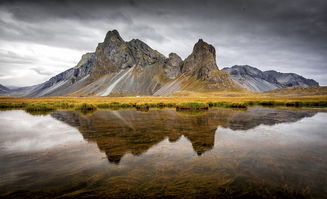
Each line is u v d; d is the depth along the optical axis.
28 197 4.87
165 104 42.88
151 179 5.85
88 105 34.78
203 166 6.89
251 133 12.84
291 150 8.88
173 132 13.15
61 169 6.68
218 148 9.26
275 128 14.78
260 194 4.98
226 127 15.16
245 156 7.99
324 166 6.86
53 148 9.33
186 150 8.90
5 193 5.06
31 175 6.18
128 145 9.81
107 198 4.82
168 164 7.10
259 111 29.00
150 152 8.61
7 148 9.38
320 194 4.98
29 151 8.86
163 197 4.84
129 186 5.42
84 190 5.21
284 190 5.18
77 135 12.29
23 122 18.23
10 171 6.51
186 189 5.24
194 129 14.30
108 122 17.98
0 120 19.67
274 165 6.97
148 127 15.26
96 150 8.95
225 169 6.62
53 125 16.34
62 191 5.16
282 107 37.22
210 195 4.94
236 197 4.83
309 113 25.75
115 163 7.24
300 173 6.27
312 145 9.76
